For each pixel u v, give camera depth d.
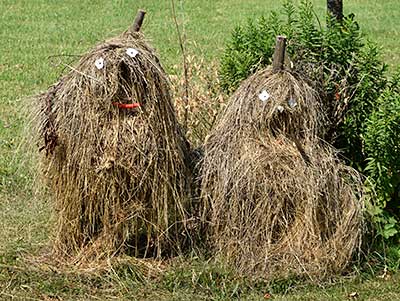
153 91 5.52
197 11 19.17
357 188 5.91
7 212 6.82
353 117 6.15
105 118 5.51
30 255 5.98
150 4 20.02
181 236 5.92
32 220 6.67
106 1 20.41
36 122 5.68
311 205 5.59
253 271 5.65
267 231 5.62
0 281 5.61
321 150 5.77
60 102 5.57
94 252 5.79
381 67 6.70
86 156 5.52
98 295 5.51
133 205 5.62
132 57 5.50
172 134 5.63
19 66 13.13
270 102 5.63
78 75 5.54
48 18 18.25
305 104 5.68
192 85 6.97
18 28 17.00
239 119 5.70
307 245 5.66
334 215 5.73
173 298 5.48
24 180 7.37
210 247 5.88
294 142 5.70
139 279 5.65
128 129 5.50
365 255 5.95
